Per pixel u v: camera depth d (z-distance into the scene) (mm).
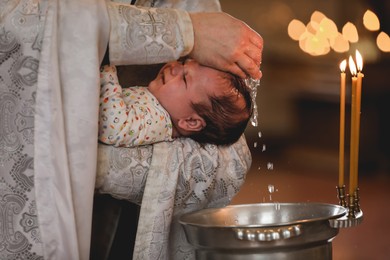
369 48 7176
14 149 1971
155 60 2084
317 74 7926
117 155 2104
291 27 8719
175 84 2201
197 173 2229
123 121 2068
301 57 8359
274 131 7801
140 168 2125
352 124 1998
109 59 2049
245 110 2273
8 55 1979
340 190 2072
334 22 8602
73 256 1971
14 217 1973
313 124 7457
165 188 2137
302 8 8875
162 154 2145
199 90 2195
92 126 1979
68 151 1967
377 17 7414
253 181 5934
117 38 2027
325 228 1924
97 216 2309
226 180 2320
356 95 2020
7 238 1977
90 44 1983
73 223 1957
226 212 2145
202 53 2133
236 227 1866
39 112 1953
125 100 2143
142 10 2072
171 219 2189
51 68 1953
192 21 2111
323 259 1954
